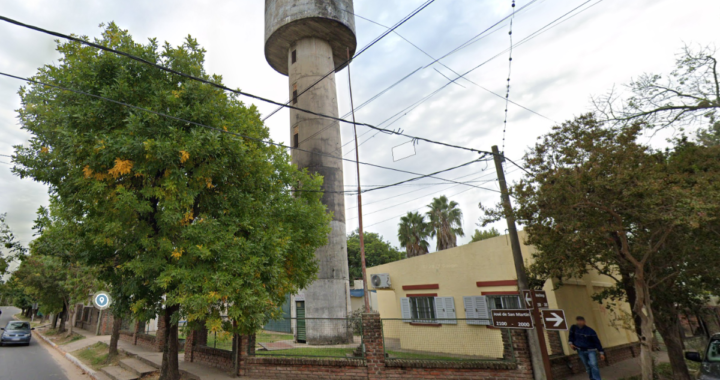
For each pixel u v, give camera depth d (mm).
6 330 25016
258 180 10922
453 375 9648
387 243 51562
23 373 14781
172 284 9117
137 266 8836
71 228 10016
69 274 24344
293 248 11578
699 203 6535
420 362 9961
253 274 9156
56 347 24344
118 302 10633
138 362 14922
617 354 13156
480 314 14312
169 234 9195
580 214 8133
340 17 24562
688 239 8234
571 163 8469
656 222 7691
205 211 9969
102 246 10039
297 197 13461
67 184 9008
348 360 10570
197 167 9375
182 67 10055
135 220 9266
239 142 9578
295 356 11375
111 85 9211
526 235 13062
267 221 10555
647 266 9281
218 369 12695
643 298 8547
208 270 8820
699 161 8242
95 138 8289
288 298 28281
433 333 15773
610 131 8742
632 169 7547
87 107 8734
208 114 9523
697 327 16828
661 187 7074
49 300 30812
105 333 29312
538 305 9383
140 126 8523
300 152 23078
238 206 10125
